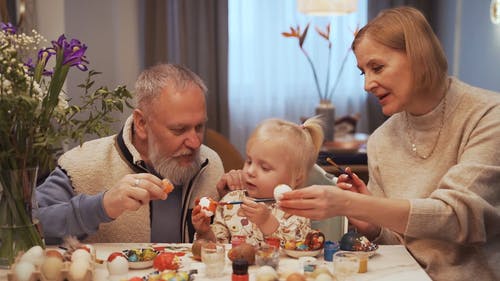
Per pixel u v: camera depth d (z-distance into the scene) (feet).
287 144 5.83
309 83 16.87
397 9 5.19
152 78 5.70
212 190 6.31
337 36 16.69
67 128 4.42
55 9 12.38
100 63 14.05
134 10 15.66
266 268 4.22
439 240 5.08
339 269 4.18
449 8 16.20
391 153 5.69
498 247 5.12
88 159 5.98
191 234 6.08
